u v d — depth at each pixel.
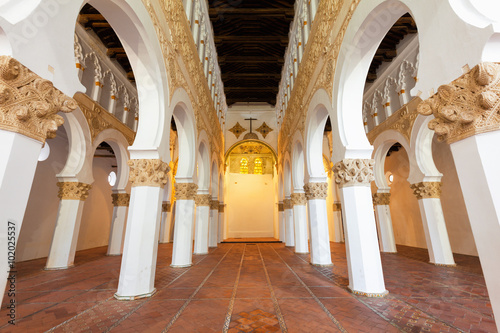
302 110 7.43
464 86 1.81
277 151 15.85
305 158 6.71
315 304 3.16
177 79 5.16
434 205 6.36
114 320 2.66
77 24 6.33
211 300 3.34
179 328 2.47
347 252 3.91
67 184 6.23
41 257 8.21
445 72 1.97
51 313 2.88
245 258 7.46
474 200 1.78
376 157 9.01
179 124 6.32
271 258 7.45
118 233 8.55
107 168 12.35
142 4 3.56
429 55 2.13
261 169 20.25
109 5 3.11
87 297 3.50
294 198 8.91
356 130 4.03
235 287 4.01
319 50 5.50
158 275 4.94
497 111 1.68
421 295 3.53
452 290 3.79
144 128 4.00
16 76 1.71
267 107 16.47
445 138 2.05
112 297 3.50
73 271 5.54
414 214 10.45
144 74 4.05
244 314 2.83
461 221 8.10
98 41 7.24
